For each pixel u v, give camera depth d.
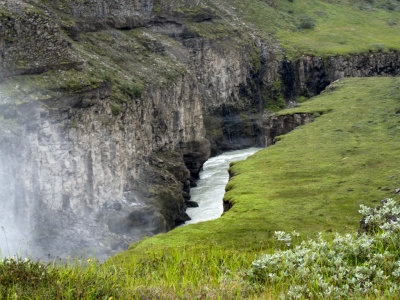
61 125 69.31
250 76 173.62
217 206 102.69
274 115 139.62
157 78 114.50
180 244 57.16
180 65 128.50
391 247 20.58
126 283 20.34
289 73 183.25
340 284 18.30
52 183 67.50
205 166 137.88
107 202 80.56
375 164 89.69
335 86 165.00
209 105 154.38
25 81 68.94
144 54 122.94
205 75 155.00
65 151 69.94
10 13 72.81
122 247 73.06
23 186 61.97
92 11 116.56
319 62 185.88
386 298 16.58
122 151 87.00
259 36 188.00
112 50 113.25
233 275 21.61
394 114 122.69
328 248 21.44
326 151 102.75
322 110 136.12
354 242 21.56
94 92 77.62
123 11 129.00
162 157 108.81
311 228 60.38
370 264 19.45
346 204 69.50
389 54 197.12
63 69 76.75
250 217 66.56
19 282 18.14
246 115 166.38
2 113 61.78
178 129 119.81
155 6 147.62
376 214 23.98
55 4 107.50
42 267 19.70
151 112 107.38
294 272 19.88
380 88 151.62
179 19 151.50
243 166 100.19
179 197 96.56
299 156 101.75
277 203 72.88
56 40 78.12
